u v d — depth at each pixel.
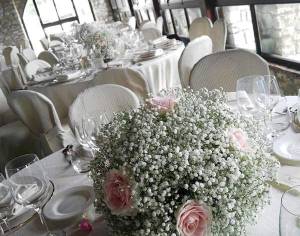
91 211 0.98
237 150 0.69
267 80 1.23
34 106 2.47
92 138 1.22
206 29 4.11
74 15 9.45
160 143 0.69
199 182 0.66
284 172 0.94
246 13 4.04
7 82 4.93
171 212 0.64
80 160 1.32
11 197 1.08
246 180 0.68
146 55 3.13
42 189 1.04
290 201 0.60
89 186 1.13
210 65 1.87
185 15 5.80
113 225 0.73
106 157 0.75
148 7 7.32
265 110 1.18
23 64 5.31
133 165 0.67
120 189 0.67
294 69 3.35
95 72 3.15
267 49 3.81
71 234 0.92
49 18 9.32
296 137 1.08
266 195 0.74
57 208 1.07
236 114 0.81
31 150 3.15
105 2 9.44
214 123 0.74
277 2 3.25
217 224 0.66
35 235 0.98
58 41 7.18
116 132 0.75
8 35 8.85
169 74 3.17
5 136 3.06
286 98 1.43
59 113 3.08
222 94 0.88
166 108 0.75
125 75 2.31
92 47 3.44
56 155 1.48
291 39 3.36
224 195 0.65
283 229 0.57
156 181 0.66
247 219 0.71
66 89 2.98
